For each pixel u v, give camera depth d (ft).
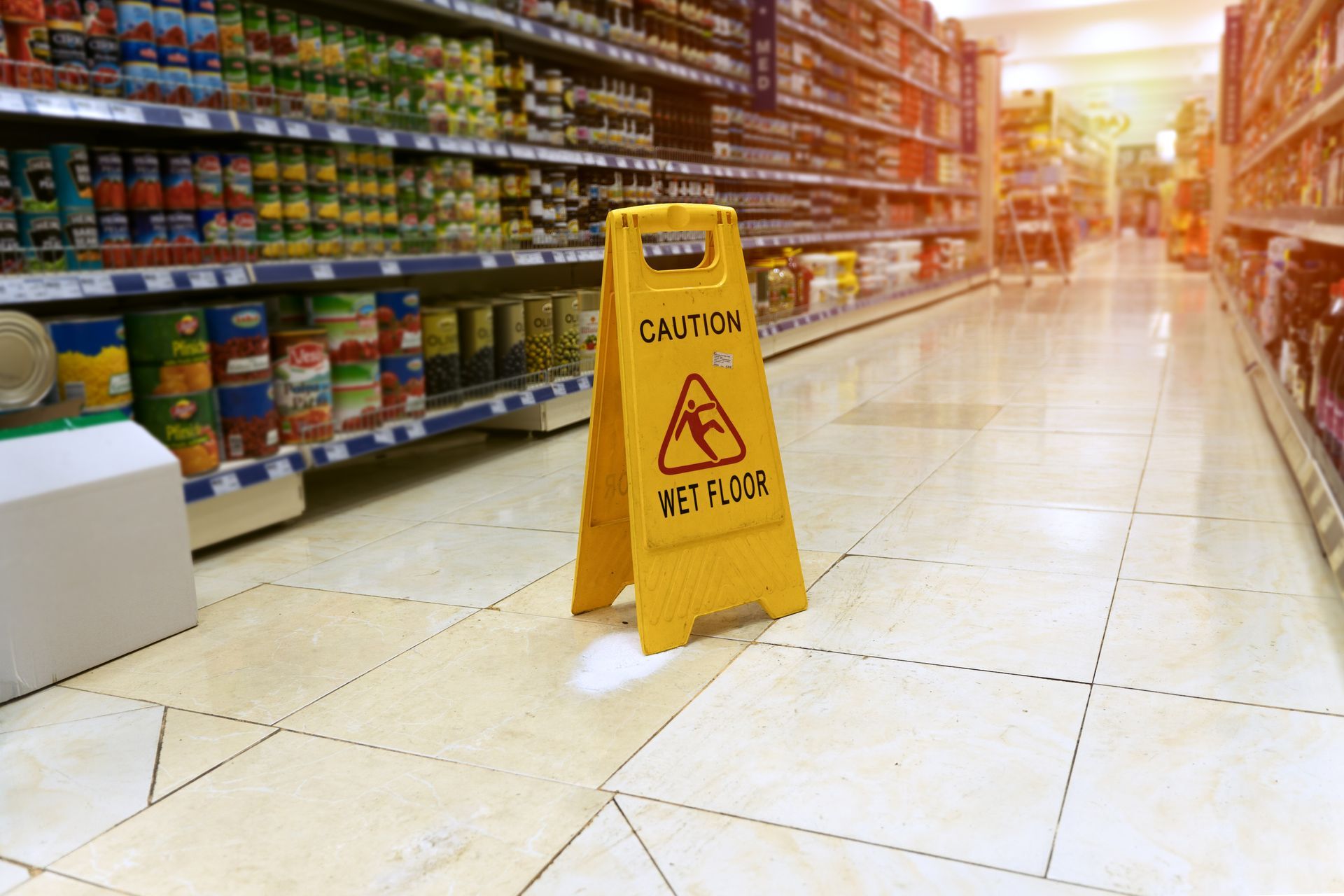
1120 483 10.48
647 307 6.93
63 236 8.13
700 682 6.24
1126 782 4.92
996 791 4.90
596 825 4.74
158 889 4.38
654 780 5.11
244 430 9.34
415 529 9.77
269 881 4.40
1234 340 21.38
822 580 8.00
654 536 6.73
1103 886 4.17
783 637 6.91
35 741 5.76
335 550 9.19
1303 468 9.52
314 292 10.89
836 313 24.12
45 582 6.45
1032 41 61.72
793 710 5.81
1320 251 15.58
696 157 18.37
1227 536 8.66
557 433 14.29
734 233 7.44
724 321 7.25
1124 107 101.91
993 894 4.14
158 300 10.87
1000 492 10.32
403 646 6.95
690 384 6.99
